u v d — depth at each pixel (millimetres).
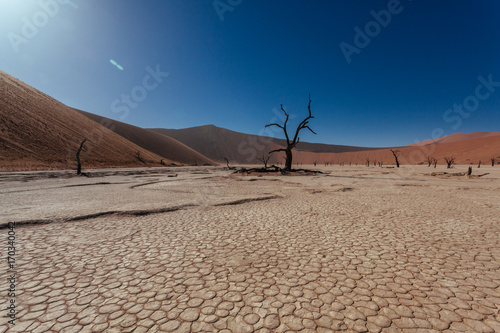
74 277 3127
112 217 6449
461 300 2580
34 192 11562
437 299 2602
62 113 57500
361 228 5414
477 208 7668
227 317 2324
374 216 6586
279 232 5125
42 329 2164
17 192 11539
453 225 5633
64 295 2711
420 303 2531
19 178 20484
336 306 2492
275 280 3041
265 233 5055
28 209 7219
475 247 4180
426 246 4246
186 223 5875
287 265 3486
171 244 4387
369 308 2453
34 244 4367
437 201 9008
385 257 3771
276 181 17938
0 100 43500
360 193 11250
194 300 2605
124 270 3330
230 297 2658
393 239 4633
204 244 4383
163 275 3182
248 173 26078
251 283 2963
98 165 45938
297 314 2365
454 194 10922
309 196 10266
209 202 8602
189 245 4332
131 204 8062
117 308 2475
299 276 3148
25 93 52875
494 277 3094
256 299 2619
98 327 2193
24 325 2213
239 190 12227
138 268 3393
